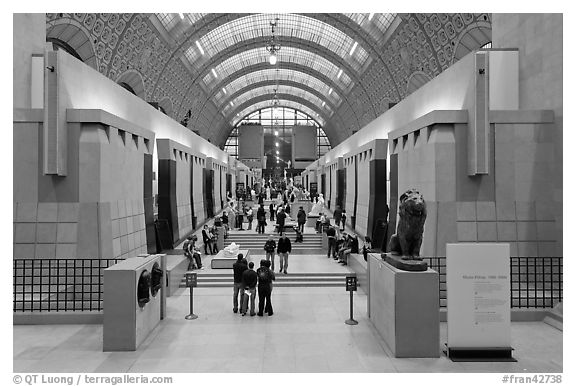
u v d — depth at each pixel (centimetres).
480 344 746
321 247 1958
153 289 907
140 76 2603
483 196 1082
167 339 856
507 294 748
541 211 1084
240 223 2377
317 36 3475
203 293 1265
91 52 2020
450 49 2158
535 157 1091
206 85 4094
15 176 1030
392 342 777
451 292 750
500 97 1234
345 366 720
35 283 1017
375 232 1628
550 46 1105
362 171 1995
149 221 1392
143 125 1609
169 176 1670
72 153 1026
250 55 4166
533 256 1074
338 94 4488
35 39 1232
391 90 3106
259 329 920
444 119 1066
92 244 1020
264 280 1021
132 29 2278
